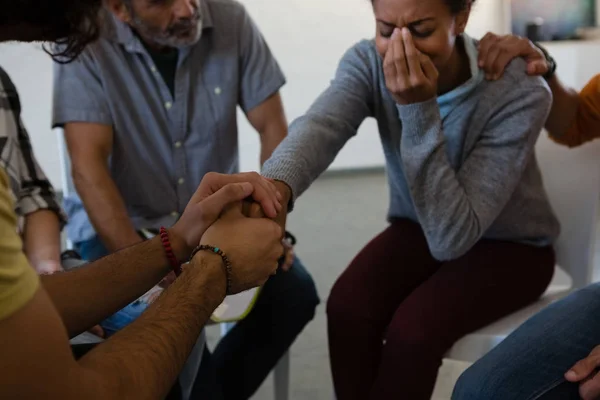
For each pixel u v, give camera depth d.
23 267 0.59
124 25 1.47
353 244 2.78
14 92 1.23
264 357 1.48
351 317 1.31
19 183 1.24
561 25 2.96
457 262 1.33
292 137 1.25
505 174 1.22
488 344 1.23
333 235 2.89
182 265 0.95
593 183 1.40
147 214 1.62
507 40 1.27
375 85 1.33
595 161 1.39
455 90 1.23
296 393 1.77
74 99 1.48
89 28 1.05
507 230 1.34
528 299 1.32
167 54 1.53
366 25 3.48
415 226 1.46
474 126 1.24
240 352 1.48
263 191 1.04
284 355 1.52
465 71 1.25
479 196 1.21
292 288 1.47
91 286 0.90
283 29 3.43
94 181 1.45
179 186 1.60
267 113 1.65
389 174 1.45
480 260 1.32
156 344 0.71
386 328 1.32
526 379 1.01
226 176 1.06
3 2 0.86
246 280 0.89
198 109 1.57
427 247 1.41
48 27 0.93
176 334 0.73
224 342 1.51
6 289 0.57
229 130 1.63
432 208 1.20
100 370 0.65
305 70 3.52
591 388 0.95
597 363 0.97
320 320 2.15
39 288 0.61
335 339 1.34
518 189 1.32
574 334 1.06
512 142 1.21
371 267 1.39
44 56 3.18
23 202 1.29
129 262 0.94
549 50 1.57
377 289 1.34
